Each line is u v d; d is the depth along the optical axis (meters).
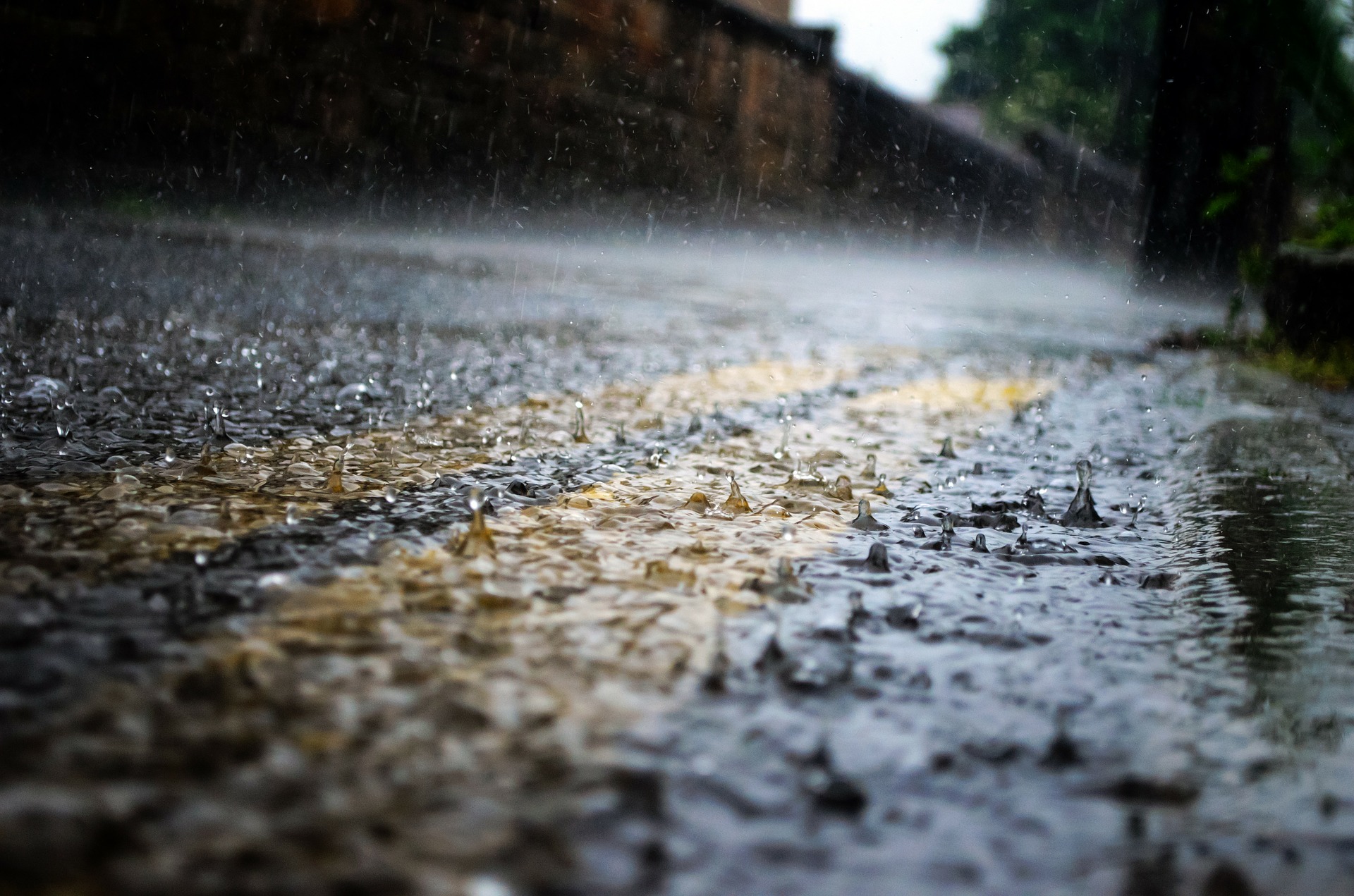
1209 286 9.28
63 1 8.71
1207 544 1.60
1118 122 28.38
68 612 1.01
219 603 1.06
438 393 2.75
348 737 0.78
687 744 0.81
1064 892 0.64
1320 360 4.27
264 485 1.62
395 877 0.61
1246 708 0.95
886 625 1.12
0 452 1.74
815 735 0.83
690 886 0.62
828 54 22.75
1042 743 0.85
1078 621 1.18
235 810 0.67
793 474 2.00
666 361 3.75
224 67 9.87
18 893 0.57
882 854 0.67
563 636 1.03
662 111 16.69
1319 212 4.88
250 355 3.19
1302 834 0.72
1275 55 5.63
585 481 1.82
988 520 1.70
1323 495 2.02
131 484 1.57
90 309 3.91
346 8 10.98
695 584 1.24
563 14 14.20
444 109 12.23
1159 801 0.76
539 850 0.65
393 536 1.36
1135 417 3.00
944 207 24.69
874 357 4.31
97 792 0.68
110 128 9.06
